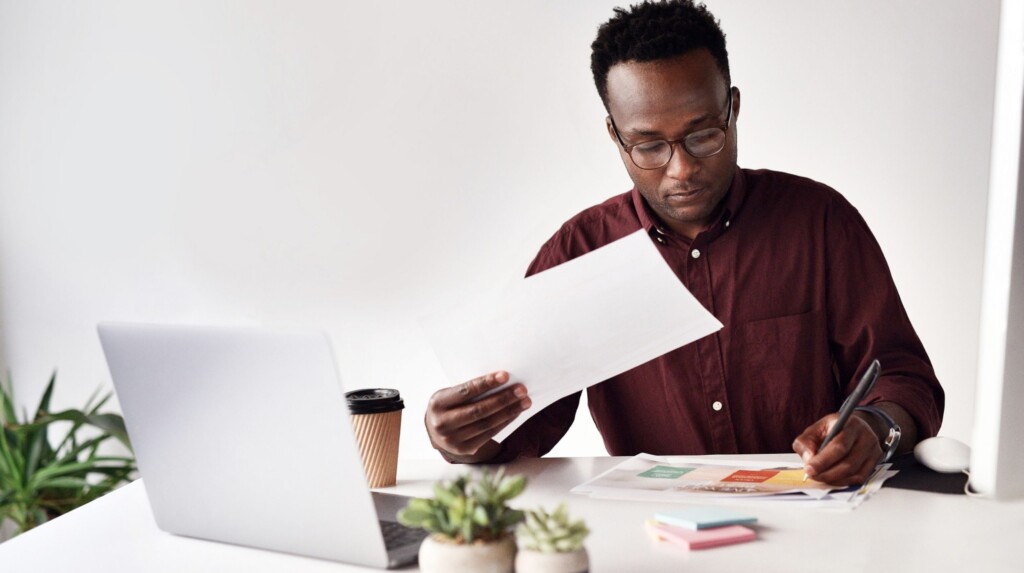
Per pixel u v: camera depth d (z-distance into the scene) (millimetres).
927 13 2473
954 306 2525
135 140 2982
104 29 2967
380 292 2877
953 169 2498
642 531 1047
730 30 2594
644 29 1497
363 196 2861
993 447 1057
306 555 1020
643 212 1716
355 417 1263
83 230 3043
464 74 2766
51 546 1098
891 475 1231
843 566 924
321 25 2838
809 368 1690
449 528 847
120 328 1036
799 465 1301
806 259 1680
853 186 2566
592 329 1233
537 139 2738
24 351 3111
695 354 1688
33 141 3045
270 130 2898
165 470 1083
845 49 2533
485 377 1231
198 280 2988
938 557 943
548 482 1291
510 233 2783
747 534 1002
